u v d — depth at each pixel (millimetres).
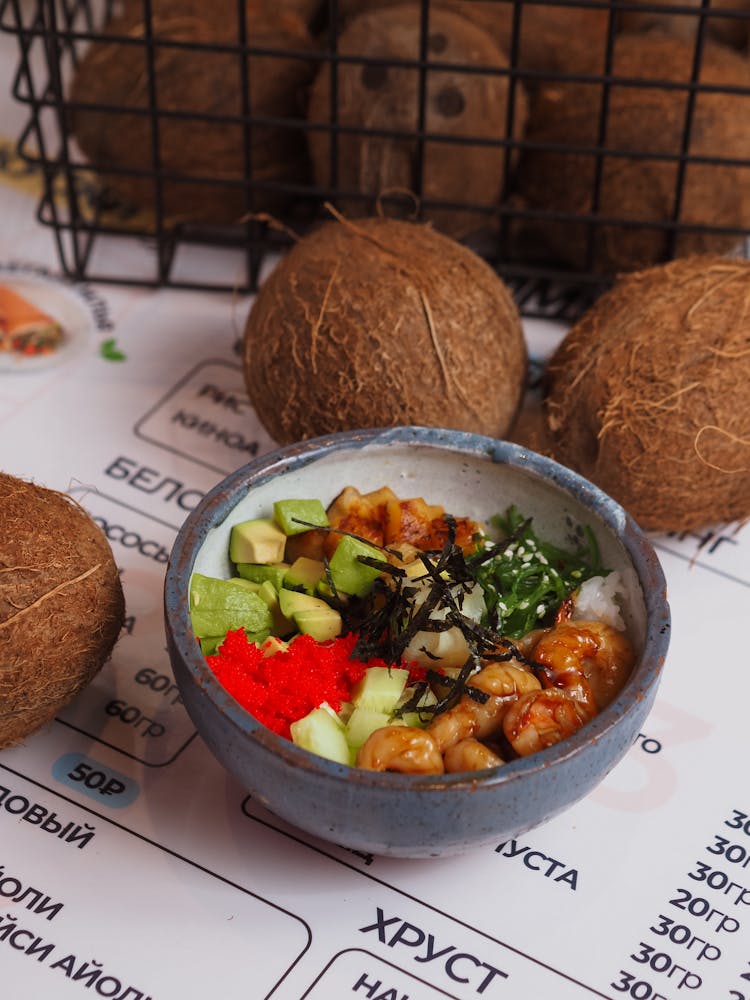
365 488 489
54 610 412
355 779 365
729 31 707
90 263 675
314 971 400
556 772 373
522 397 545
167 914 413
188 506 551
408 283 504
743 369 485
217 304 659
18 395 599
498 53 618
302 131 645
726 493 502
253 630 440
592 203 616
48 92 686
